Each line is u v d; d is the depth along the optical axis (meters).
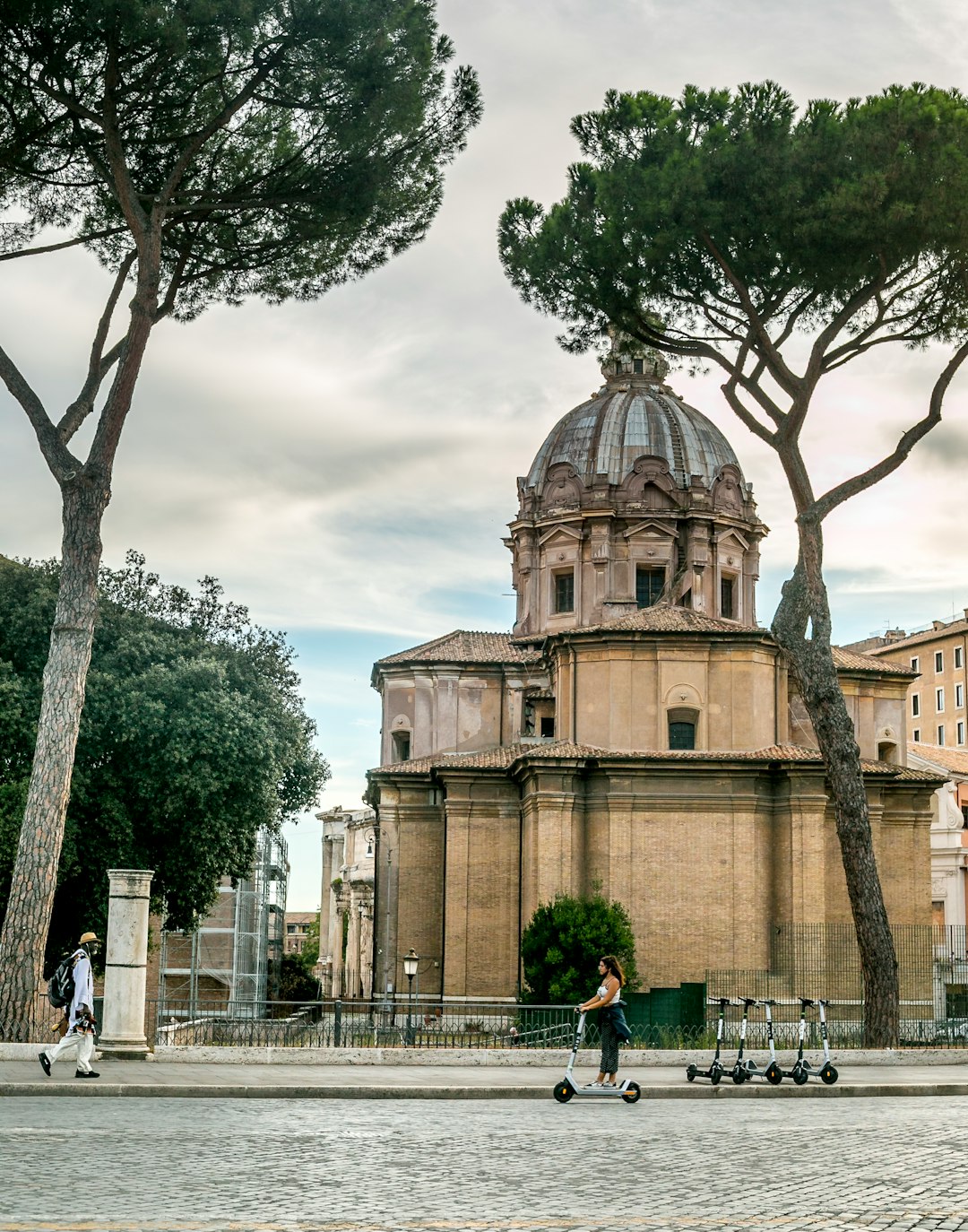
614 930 50.75
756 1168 14.72
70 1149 15.22
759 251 37.06
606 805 55.44
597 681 57.97
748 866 54.59
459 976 60.41
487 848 61.44
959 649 122.75
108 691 46.25
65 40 29.20
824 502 39.38
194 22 29.33
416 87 32.12
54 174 33.44
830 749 38.59
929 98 35.84
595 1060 30.30
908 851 60.31
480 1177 13.96
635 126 39.62
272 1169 14.17
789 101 37.50
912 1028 41.41
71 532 31.72
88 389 33.38
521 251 40.59
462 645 71.88
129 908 27.58
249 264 35.75
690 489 71.62
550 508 72.69
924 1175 14.35
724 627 58.03
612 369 77.44
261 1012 75.94
